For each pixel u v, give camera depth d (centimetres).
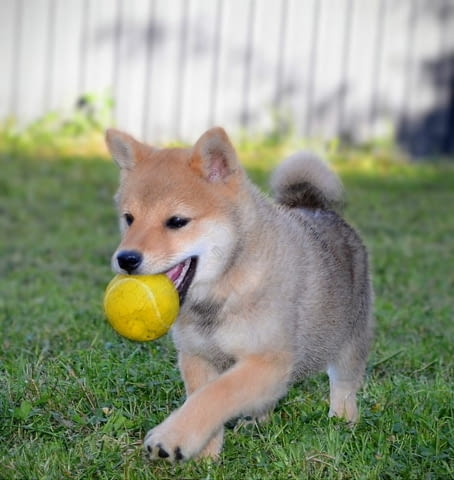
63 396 553
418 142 1672
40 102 1597
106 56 1594
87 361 610
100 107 1593
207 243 491
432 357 678
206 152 504
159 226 488
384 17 1633
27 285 906
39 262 991
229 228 495
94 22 1586
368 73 1645
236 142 1611
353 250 600
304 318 523
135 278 479
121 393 570
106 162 1501
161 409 553
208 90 1617
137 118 1612
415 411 553
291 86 1634
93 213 1234
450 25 1652
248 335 492
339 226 601
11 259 1009
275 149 1614
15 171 1409
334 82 1641
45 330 708
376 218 1233
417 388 603
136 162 523
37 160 1488
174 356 639
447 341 720
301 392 604
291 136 1636
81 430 526
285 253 514
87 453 494
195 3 1597
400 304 846
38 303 811
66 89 1596
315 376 634
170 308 478
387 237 1126
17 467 476
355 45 1636
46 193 1313
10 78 1584
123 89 1605
